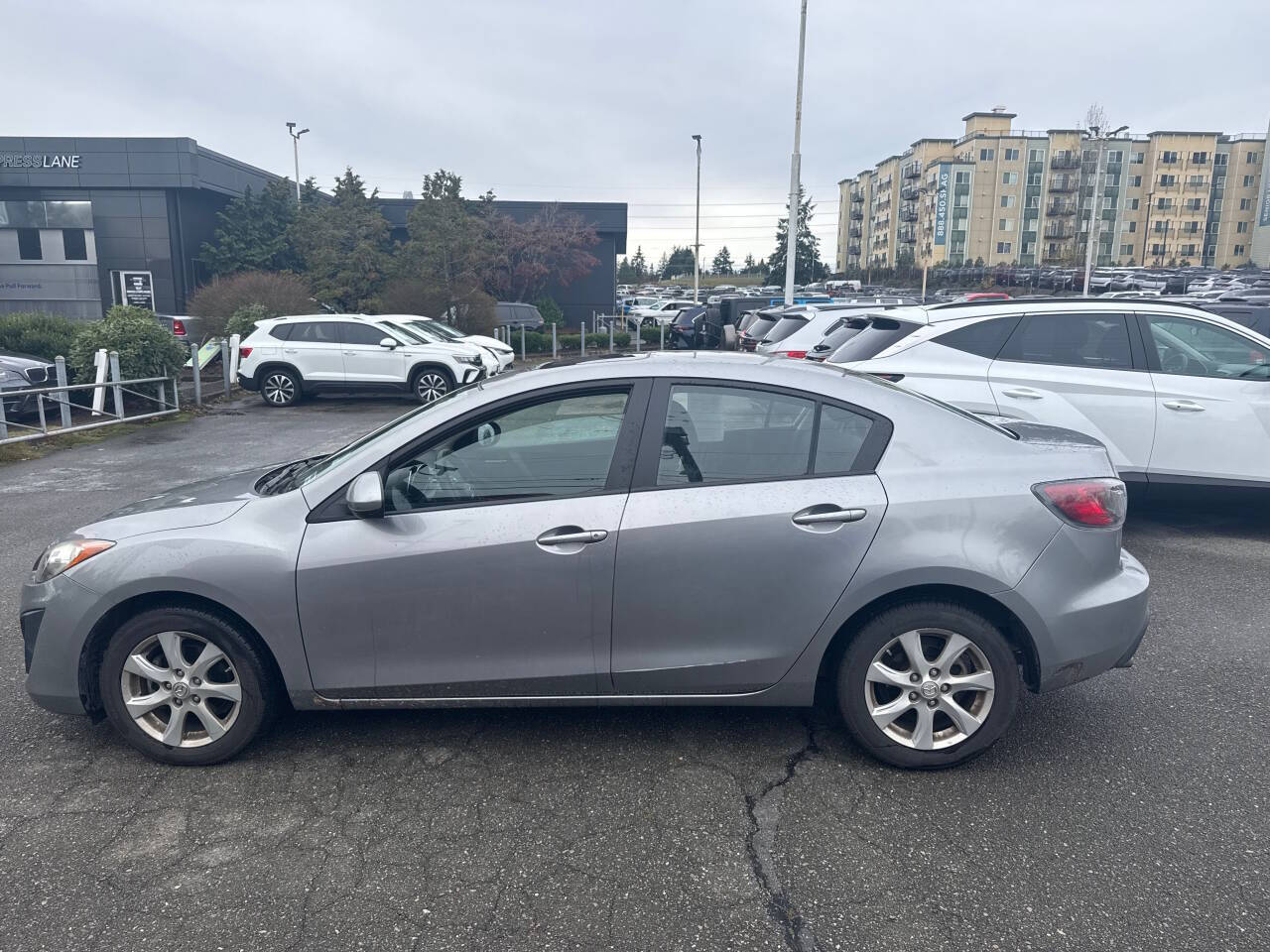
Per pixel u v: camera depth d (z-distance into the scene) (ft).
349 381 57.62
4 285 117.50
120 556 11.80
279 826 10.88
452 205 107.96
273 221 122.42
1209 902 9.39
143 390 51.57
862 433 11.94
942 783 11.75
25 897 9.56
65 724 13.53
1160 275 190.60
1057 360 22.72
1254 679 14.88
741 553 11.51
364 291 103.91
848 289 211.82
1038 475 11.87
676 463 11.82
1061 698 14.23
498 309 106.73
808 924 9.12
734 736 13.05
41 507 28.27
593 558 11.56
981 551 11.43
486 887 9.73
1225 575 20.40
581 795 11.51
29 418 46.75
